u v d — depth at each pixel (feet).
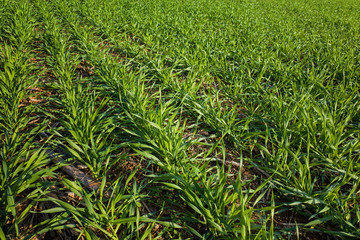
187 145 8.13
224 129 9.80
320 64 17.16
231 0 46.88
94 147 7.68
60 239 5.77
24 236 5.61
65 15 23.29
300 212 7.18
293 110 10.00
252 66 16.46
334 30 28.09
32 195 6.01
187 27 22.49
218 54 17.70
